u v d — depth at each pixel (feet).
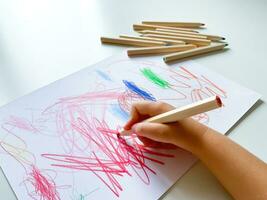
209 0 2.30
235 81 1.63
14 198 1.12
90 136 1.33
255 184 1.04
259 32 1.99
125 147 1.28
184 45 1.85
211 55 1.82
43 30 2.00
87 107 1.46
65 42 1.91
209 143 1.15
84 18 2.12
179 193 1.13
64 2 2.28
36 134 1.33
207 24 2.08
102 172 1.19
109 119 1.41
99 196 1.11
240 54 1.82
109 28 2.04
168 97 1.53
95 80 1.61
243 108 1.46
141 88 1.58
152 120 1.24
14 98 1.52
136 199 1.10
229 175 1.08
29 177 1.17
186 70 1.70
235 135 1.34
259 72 1.69
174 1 2.31
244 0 2.28
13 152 1.26
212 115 1.42
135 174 1.18
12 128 1.35
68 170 1.19
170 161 1.22
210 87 1.59
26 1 2.27
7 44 1.87
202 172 1.19
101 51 1.85
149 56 1.81
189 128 1.19
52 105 1.47
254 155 1.16
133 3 2.28
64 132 1.34
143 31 2.00
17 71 1.69
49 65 1.73
